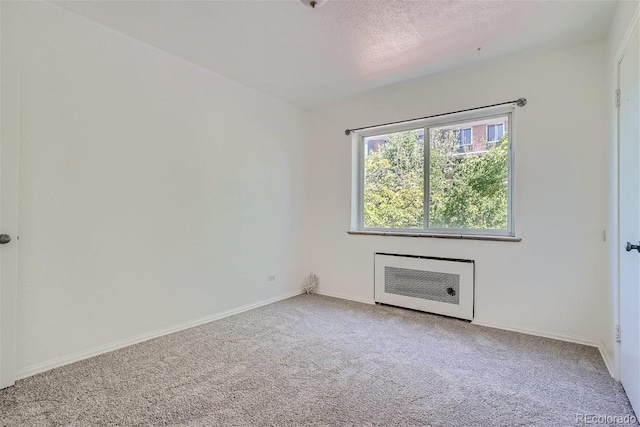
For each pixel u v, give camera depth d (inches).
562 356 89.5
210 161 120.3
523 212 108.8
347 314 128.0
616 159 79.0
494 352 92.4
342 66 115.2
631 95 68.1
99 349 90.1
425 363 85.5
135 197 98.3
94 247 89.3
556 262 103.2
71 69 84.5
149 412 63.6
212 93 120.6
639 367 61.1
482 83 116.7
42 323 79.7
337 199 156.9
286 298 152.7
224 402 67.3
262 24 89.4
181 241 111.0
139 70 99.0
